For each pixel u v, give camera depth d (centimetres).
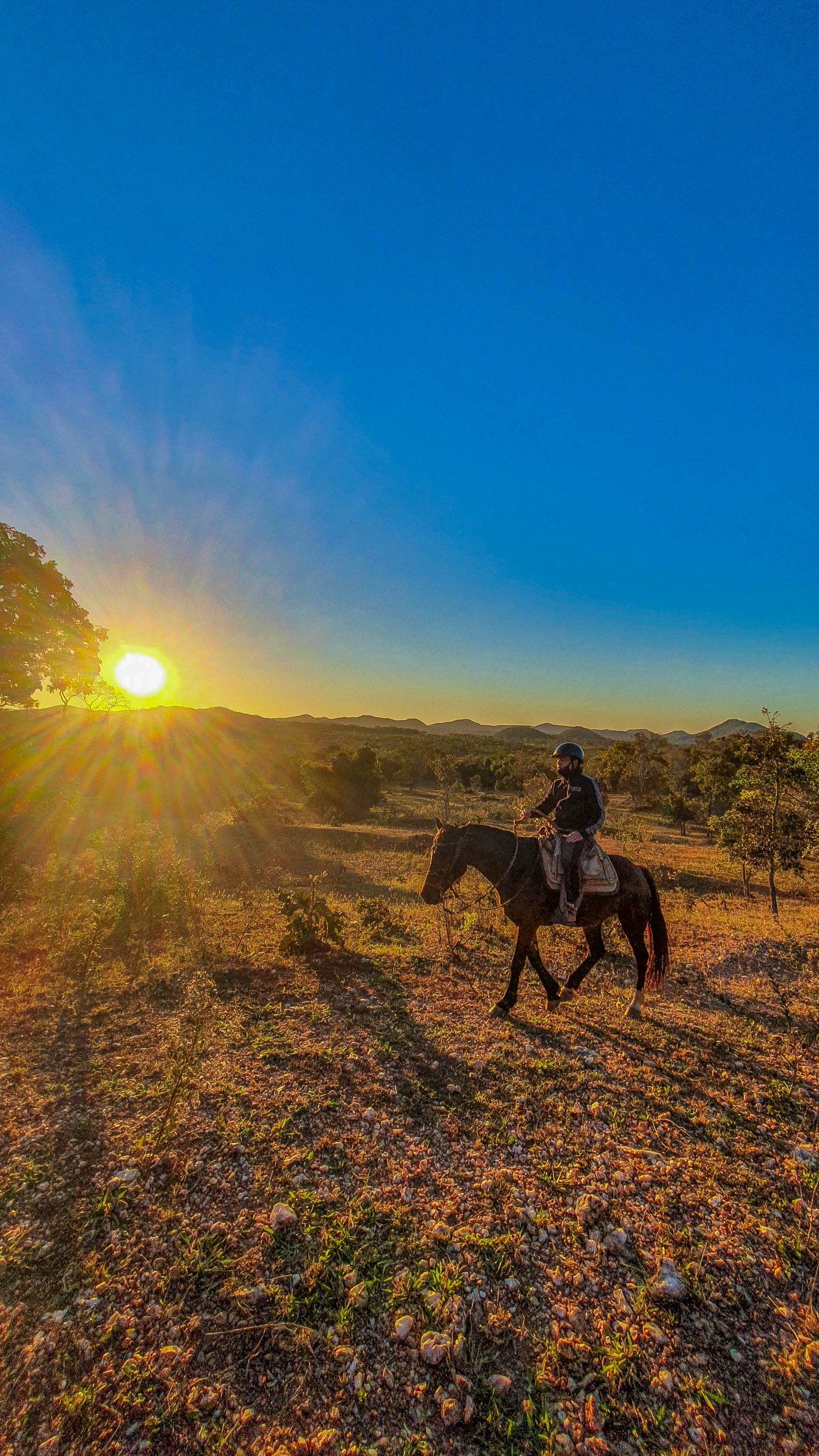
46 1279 279
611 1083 457
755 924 1102
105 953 784
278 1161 361
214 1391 231
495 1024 564
